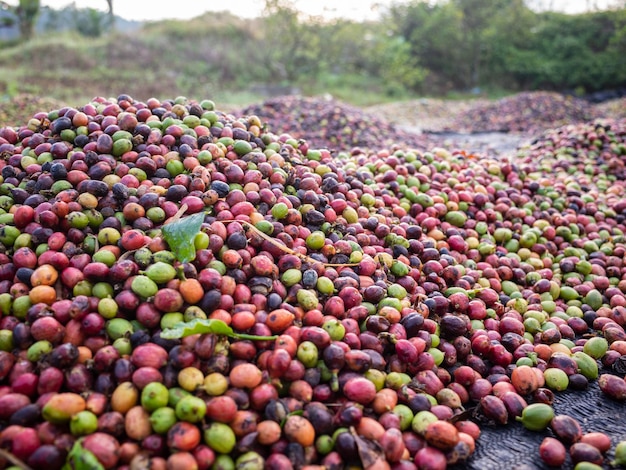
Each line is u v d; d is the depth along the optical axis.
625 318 0.35
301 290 0.28
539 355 0.30
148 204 0.28
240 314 0.25
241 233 0.28
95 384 0.22
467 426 0.25
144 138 0.33
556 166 0.63
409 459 0.23
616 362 0.30
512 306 0.34
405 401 0.25
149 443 0.21
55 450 0.20
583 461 0.23
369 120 0.94
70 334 0.23
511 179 0.51
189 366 0.22
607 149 0.66
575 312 0.36
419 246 0.35
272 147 0.38
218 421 0.21
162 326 0.24
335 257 0.31
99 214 0.28
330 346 0.25
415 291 0.32
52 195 0.28
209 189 0.31
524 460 0.24
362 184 0.39
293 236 0.31
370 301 0.29
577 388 0.29
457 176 0.48
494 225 0.43
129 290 0.25
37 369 0.22
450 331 0.30
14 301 0.24
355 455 0.22
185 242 0.25
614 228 0.47
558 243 0.44
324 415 0.23
